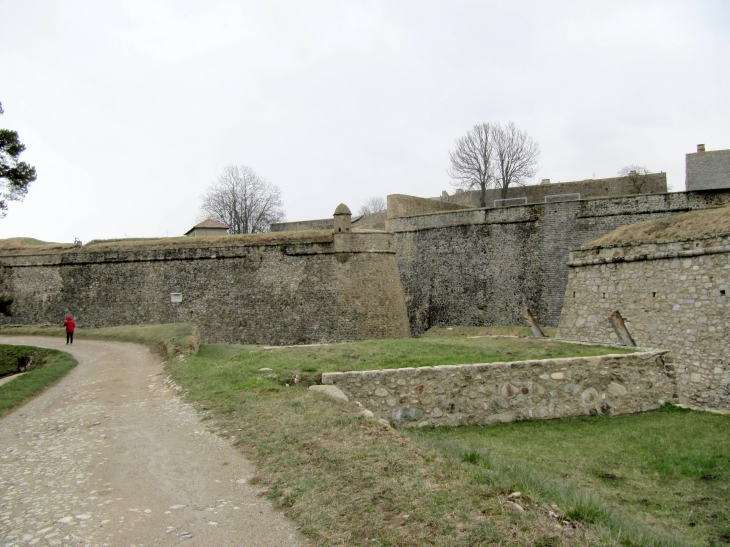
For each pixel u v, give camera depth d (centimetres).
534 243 3133
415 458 693
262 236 3416
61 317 3831
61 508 641
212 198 7362
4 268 4047
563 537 489
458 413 1125
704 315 1440
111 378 1736
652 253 1592
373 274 3162
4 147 2558
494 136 5081
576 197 4009
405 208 4169
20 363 2450
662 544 519
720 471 879
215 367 1492
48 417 1214
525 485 621
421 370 1123
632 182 3922
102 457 848
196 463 771
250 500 631
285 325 3219
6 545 547
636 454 955
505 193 4916
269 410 960
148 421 1065
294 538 536
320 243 3195
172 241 3662
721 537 674
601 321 1748
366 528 527
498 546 474
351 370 1189
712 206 2508
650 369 1262
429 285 3659
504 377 1155
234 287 3372
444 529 509
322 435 798
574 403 1187
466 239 3466
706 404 1404
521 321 3158
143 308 3588
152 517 604
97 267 3759
